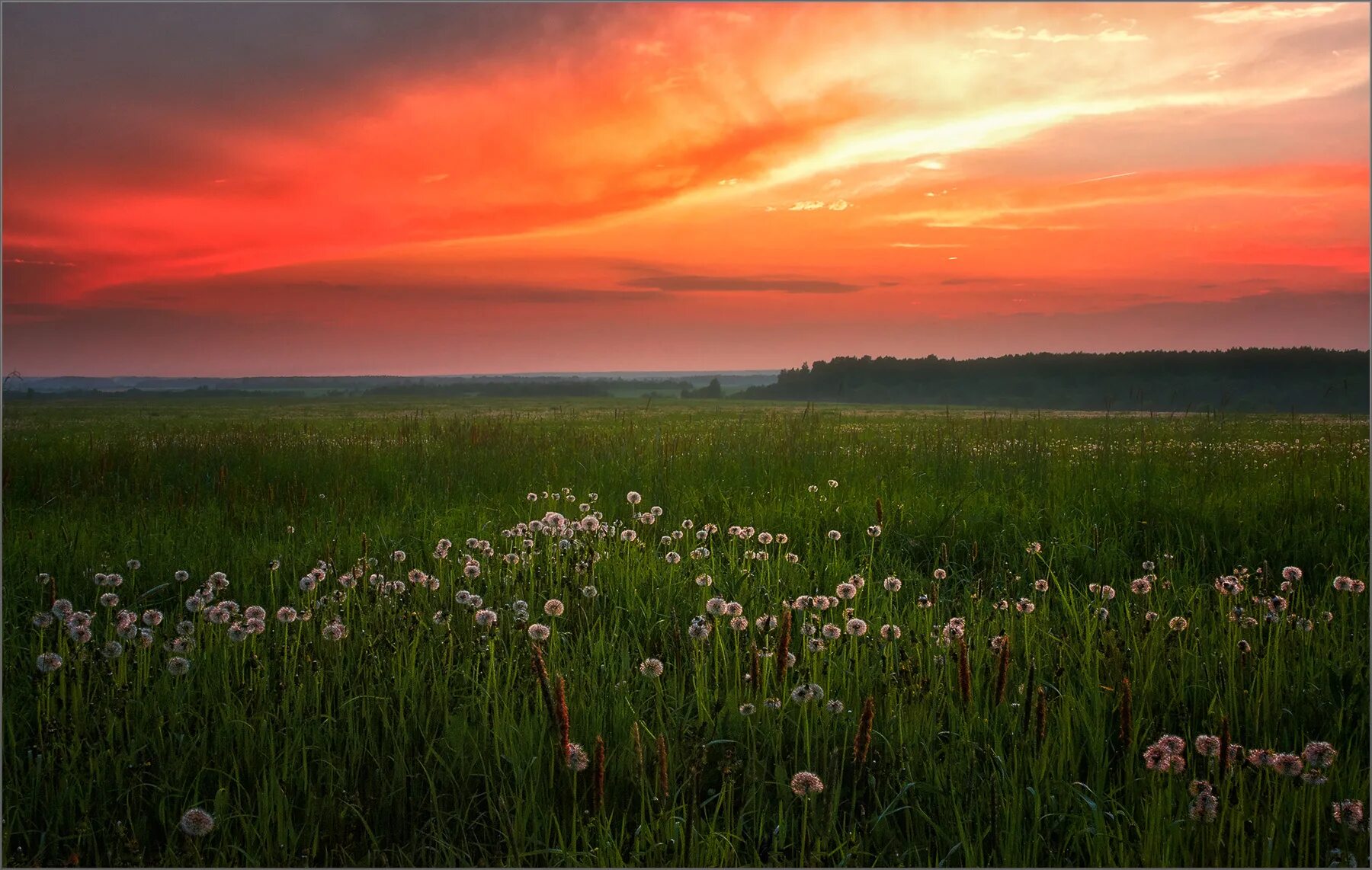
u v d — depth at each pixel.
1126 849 2.57
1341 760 3.12
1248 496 7.71
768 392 132.50
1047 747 3.07
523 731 3.19
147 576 5.72
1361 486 7.82
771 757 3.16
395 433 16.52
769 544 6.43
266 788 2.87
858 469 9.66
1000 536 6.71
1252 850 2.45
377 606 4.41
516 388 161.50
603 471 9.86
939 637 3.90
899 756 3.08
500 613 4.55
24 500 8.84
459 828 2.80
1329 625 4.46
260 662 3.77
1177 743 2.64
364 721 3.49
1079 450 11.36
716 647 3.91
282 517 7.72
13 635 4.48
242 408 54.78
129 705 3.41
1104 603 4.75
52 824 2.74
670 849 2.57
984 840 2.62
